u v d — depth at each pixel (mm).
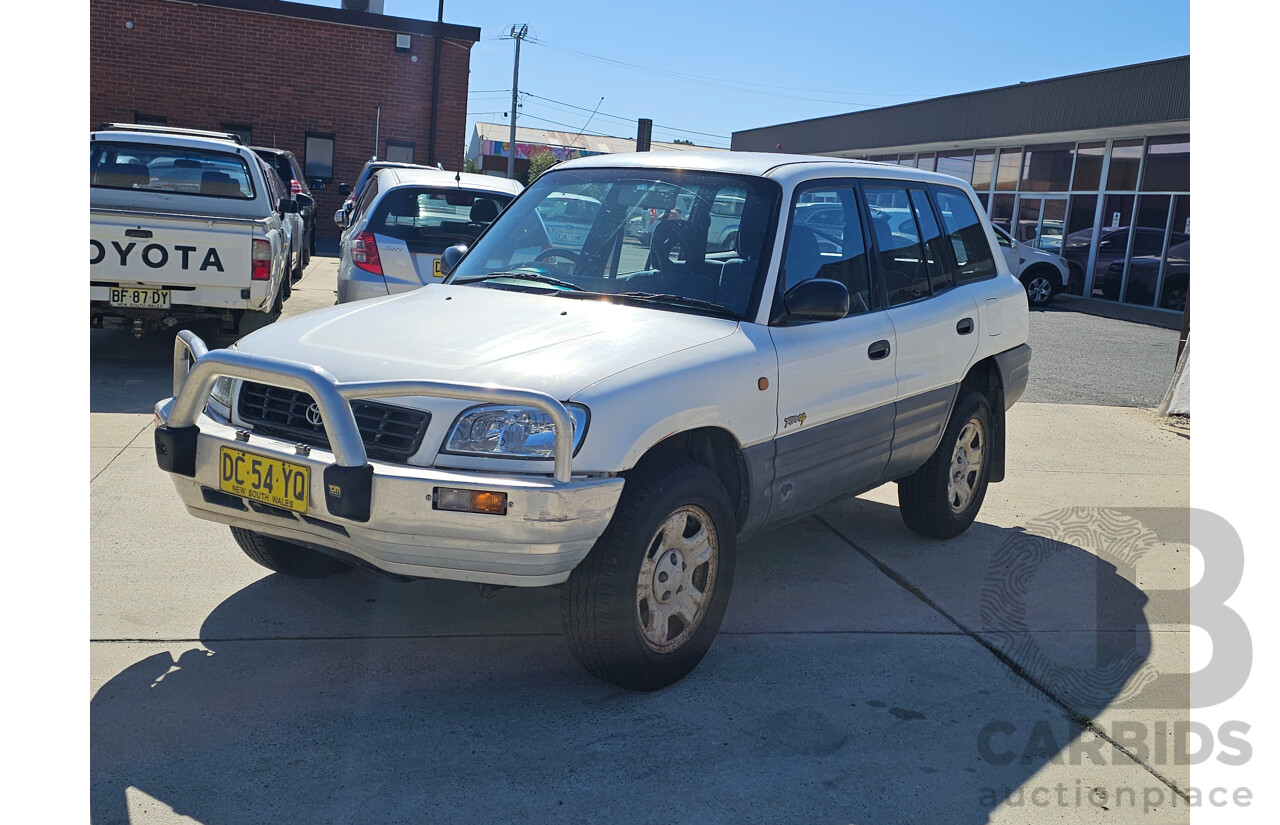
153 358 9172
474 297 4223
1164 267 20141
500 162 59375
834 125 29719
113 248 8078
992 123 23016
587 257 4410
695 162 4617
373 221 8445
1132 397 10375
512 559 3178
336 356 3541
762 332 4008
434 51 24469
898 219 5039
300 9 23547
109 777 2959
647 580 3512
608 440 3299
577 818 2889
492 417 3260
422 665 3771
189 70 23312
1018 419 8969
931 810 3037
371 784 2998
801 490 4250
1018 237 24219
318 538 3385
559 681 3703
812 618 4418
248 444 3395
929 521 5410
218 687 3521
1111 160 21422
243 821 2793
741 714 3531
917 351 4875
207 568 4566
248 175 9719
